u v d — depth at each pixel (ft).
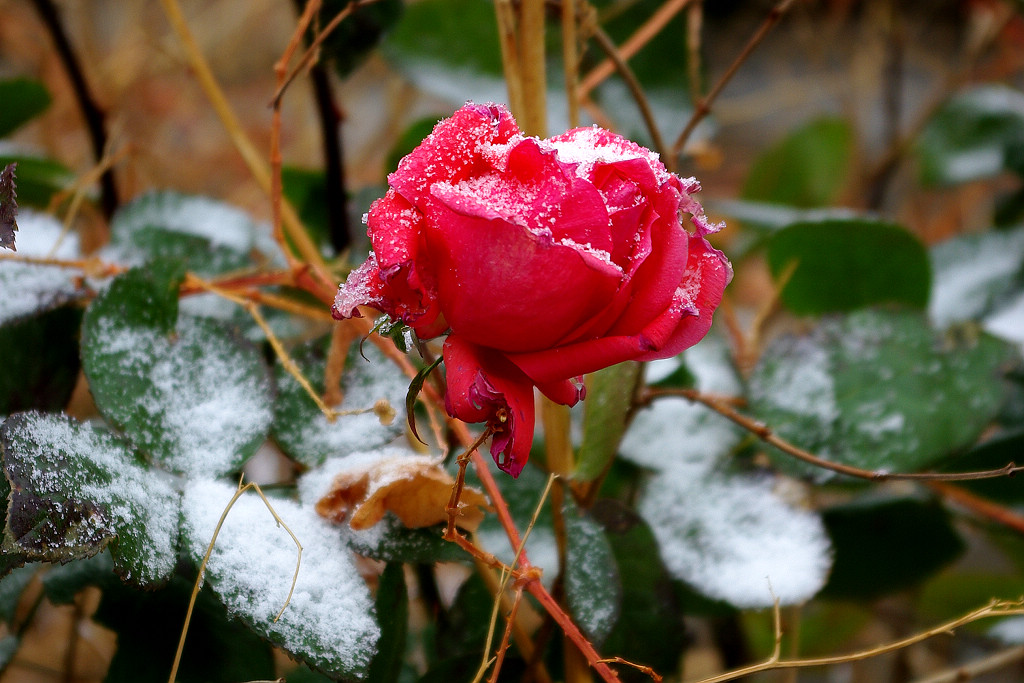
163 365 1.79
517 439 1.60
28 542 1.66
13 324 1.80
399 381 1.84
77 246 1.91
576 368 1.60
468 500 1.76
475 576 1.86
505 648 1.73
